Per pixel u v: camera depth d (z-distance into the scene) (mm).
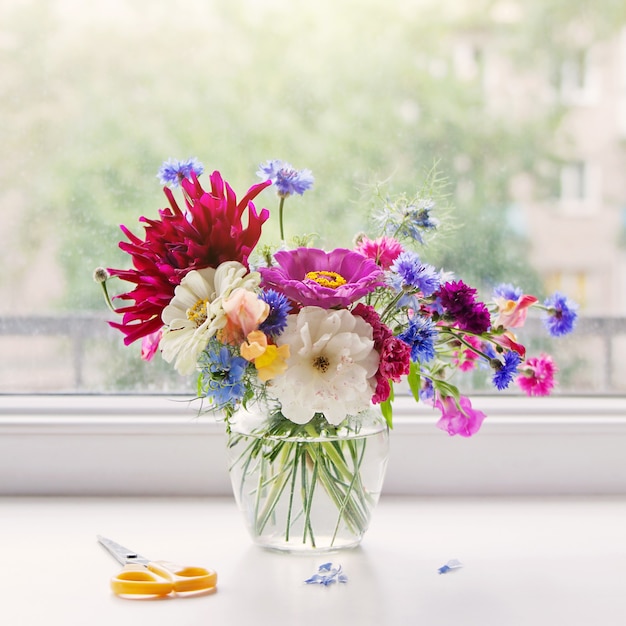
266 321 1041
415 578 1087
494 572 1103
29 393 1422
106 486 1335
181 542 1175
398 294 1097
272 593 1054
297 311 1068
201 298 1059
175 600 1038
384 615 1017
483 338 1119
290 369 1034
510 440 1354
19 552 1144
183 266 1066
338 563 1120
